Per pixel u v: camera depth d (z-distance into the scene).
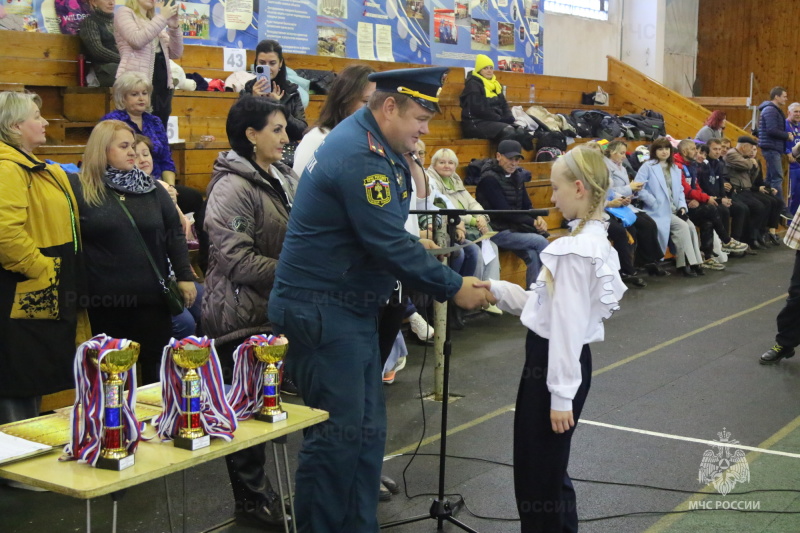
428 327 6.51
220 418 2.48
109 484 2.11
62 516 3.58
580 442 4.46
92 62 6.36
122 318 4.06
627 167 10.09
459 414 4.94
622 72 14.41
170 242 4.32
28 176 3.74
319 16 9.91
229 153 3.70
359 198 2.71
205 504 3.71
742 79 17.75
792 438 4.54
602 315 2.74
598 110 12.30
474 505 3.68
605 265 2.70
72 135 6.16
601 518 3.54
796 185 12.95
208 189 3.74
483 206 7.70
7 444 2.37
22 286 3.70
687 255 9.62
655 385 5.51
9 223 3.59
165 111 6.17
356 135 2.76
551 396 2.70
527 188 8.90
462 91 9.92
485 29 12.34
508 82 12.16
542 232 7.89
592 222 2.81
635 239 9.40
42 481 2.14
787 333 5.96
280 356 2.64
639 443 4.45
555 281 2.71
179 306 4.12
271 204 3.68
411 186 2.95
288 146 5.36
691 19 17.53
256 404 2.69
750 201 11.43
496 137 9.66
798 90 17.27
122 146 3.97
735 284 9.16
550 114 11.16
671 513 3.60
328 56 9.83
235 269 3.56
